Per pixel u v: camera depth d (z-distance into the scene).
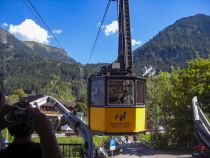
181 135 46.41
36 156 2.71
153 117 52.59
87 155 7.77
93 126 19.31
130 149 45.41
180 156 40.81
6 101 2.73
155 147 47.12
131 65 18.91
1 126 2.59
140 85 19.03
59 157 2.23
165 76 50.66
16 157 2.69
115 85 18.39
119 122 18.38
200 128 11.74
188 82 45.69
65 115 10.09
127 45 19.02
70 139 37.06
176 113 46.44
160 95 50.50
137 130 18.73
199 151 31.08
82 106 76.12
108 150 32.56
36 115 2.37
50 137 2.28
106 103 18.28
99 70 19.94
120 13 19.72
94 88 19.25
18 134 2.73
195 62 46.59
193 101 14.09
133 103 18.53
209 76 45.06
